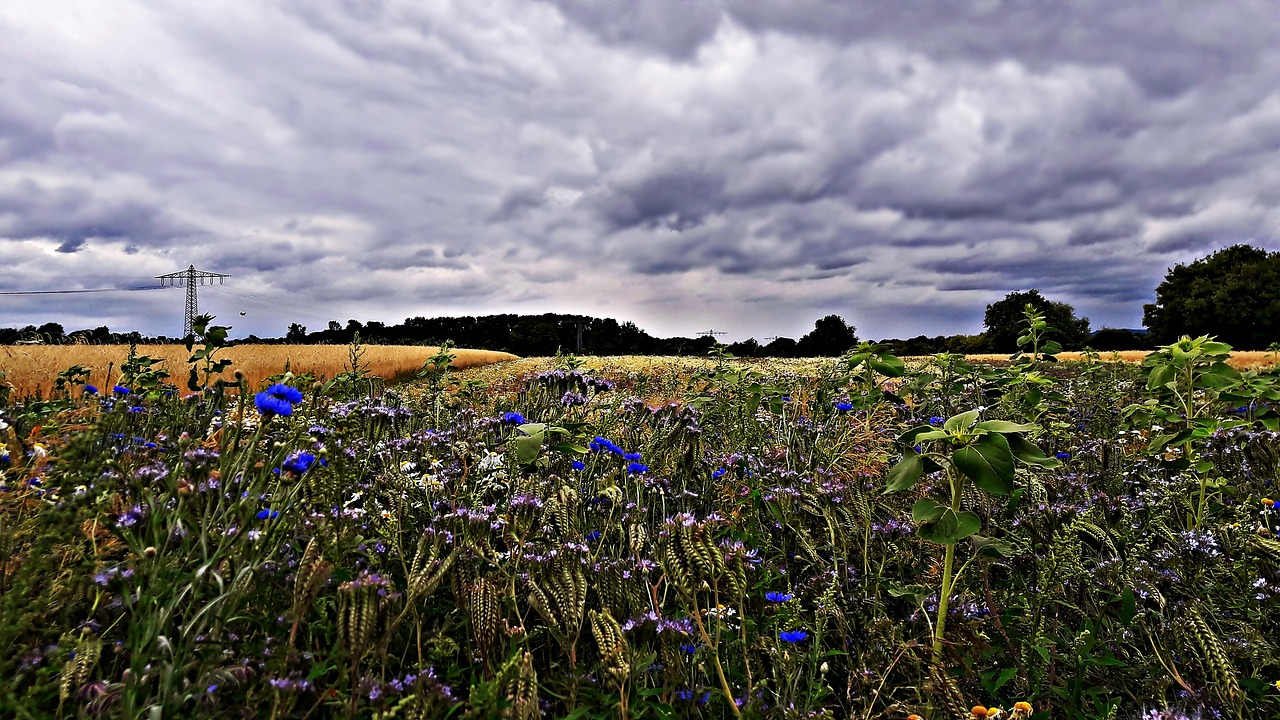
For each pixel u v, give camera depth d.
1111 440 5.15
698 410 5.45
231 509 2.03
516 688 1.71
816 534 3.62
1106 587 2.79
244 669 1.74
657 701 2.20
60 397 5.98
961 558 3.19
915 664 2.32
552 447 3.73
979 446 2.22
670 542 2.22
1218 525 3.19
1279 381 4.58
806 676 2.50
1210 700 2.15
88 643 1.69
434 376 7.46
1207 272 54.09
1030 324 6.17
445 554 2.50
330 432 2.38
